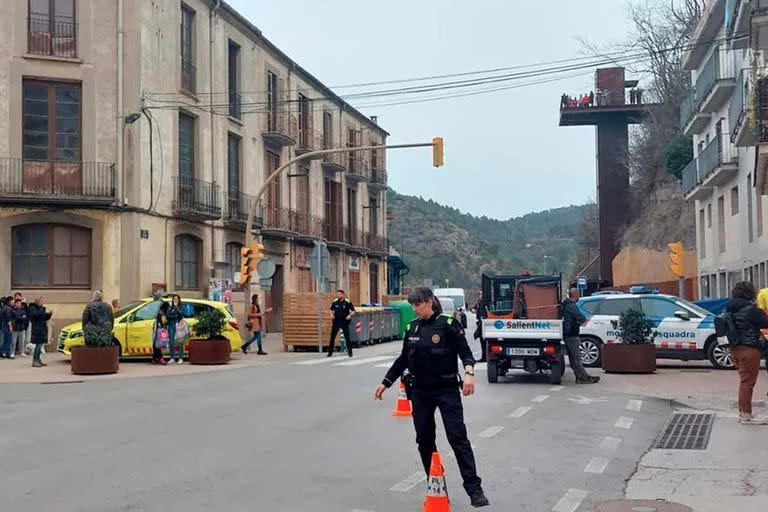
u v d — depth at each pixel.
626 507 7.05
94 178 25.52
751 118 20.52
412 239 146.62
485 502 6.85
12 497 7.18
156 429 10.86
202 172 30.08
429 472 6.69
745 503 7.18
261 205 35.41
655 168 51.66
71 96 25.75
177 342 21.41
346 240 46.28
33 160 25.12
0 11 24.98
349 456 9.09
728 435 10.55
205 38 30.64
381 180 51.91
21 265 25.03
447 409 6.97
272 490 7.50
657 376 17.92
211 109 30.94
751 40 20.11
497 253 164.25
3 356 22.64
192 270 29.89
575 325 16.66
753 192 26.95
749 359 11.27
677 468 8.65
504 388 15.87
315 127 42.22
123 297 25.66
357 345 28.45
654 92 55.03
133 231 25.88
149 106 26.75
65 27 25.75
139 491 7.42
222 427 11.03
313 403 13.48
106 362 18.69
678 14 49.41
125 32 26.23
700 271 36.94
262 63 35.75
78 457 8.96
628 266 50.59
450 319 7.07
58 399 14.12
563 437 10.44
